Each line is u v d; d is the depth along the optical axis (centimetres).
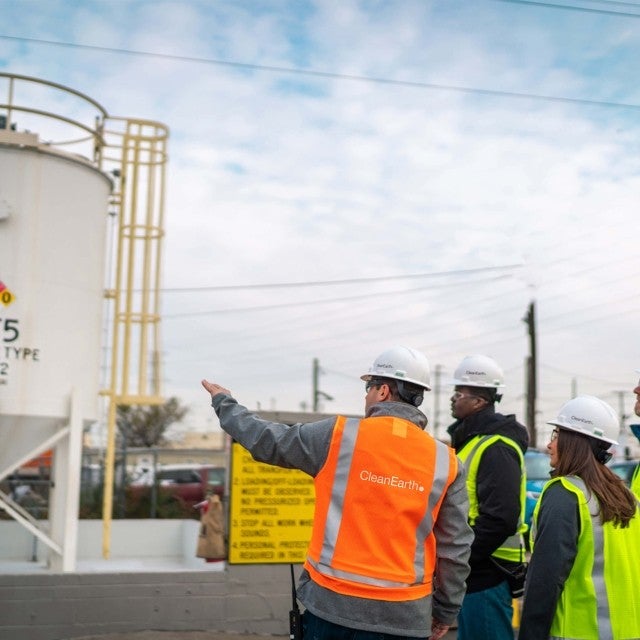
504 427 534
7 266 1027
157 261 1381
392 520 362
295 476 827
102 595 789
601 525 387
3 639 763
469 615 527
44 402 1036
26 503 1780
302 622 372
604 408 408
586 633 378
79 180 1091
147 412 4581
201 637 790
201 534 1313
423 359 400
